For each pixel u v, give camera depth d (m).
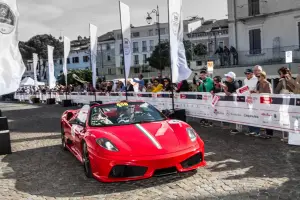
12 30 9.16
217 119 9.30
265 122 7.44
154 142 4.75
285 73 7.59
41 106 24.48
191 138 5.00
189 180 4.82
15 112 19.97
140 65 65.94
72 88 25.02
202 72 10.37
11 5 9.13
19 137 9.91
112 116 5.85
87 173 5.24
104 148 4.69
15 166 6.38
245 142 7.21
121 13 13.88
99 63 70.50
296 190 4.17
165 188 4.56
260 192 4.18
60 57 78.19
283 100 6.87
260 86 7.68
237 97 8.34
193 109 10.50
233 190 4.30
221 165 5.49
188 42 47.41
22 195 4.67
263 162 5.54
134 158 4.47
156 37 64.81
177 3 10.21
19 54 9.30
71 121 6.64
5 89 9.08
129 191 4.54
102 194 4.50
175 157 4.54
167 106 12.16
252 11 26.84
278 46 25.30
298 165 5.25
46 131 10.73
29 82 40.62
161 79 14.63
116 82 19.05
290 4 24.33
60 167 6.08
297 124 6.58
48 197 4.52
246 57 27.33
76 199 4.38
